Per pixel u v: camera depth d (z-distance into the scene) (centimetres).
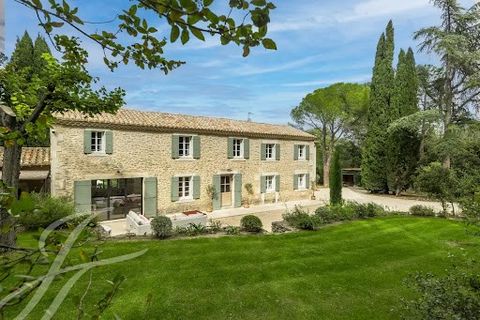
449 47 1834
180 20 129
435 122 2086
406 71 2259
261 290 624
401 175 2300
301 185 2203
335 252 879
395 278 700
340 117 2828
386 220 1280
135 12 168
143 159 1427
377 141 2380
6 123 495
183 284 632
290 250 881
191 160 1597
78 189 1241
